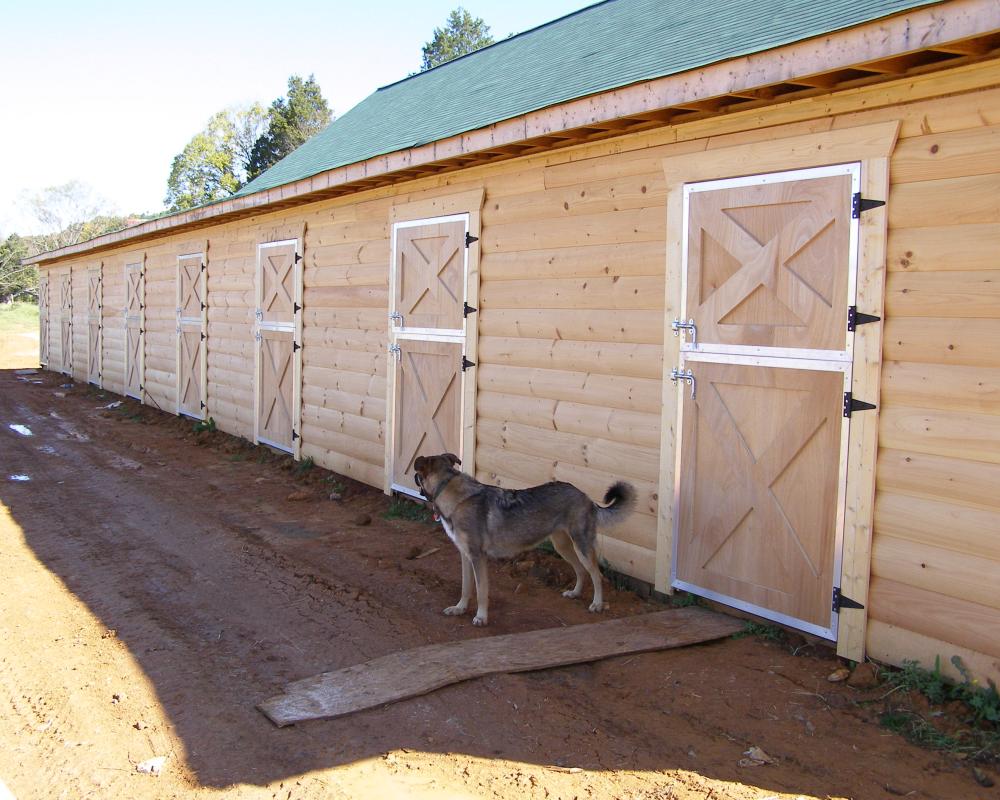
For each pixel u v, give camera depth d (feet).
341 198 31.99
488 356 24.47
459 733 12.82
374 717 13.32
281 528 25.98
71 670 15.19
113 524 26.14
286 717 13.14
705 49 18.20
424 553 23.24
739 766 11.86
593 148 20.52
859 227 14.82
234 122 190.39
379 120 37.91
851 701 13.83
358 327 31.22
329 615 18.22
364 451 31.04
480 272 24.68
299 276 35.14
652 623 17.20
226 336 42.96
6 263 175.32
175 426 47.52
